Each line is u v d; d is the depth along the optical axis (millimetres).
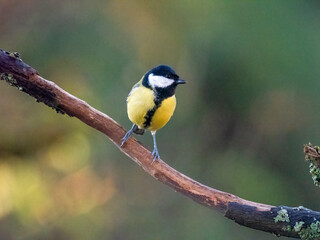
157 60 12570
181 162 12836
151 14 12766
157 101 7352
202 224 12414
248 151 13031
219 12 12352
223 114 13000
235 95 12711
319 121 12398
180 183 6531
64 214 13297
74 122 13281
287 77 12148
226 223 12359
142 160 6777
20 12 12773
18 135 13305
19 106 13195
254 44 12195
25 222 13172
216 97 12836
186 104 12852
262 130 12938
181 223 12586
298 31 12117
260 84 12383
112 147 13266
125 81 12359
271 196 12594
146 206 12984
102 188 13367
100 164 13430
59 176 13641
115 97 12250
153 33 12688
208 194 6281
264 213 5848
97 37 12609
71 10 12750
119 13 12789
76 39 12609
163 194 13062
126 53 12531
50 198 13445
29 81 6387
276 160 12914
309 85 12102
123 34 12633
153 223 12750
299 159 12688
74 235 12977
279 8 12195
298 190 12703
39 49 12562
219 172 12898
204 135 13086
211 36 12352
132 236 12727
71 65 12523
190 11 12539
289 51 12086
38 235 13008
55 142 13539
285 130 12773
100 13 12750
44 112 13195
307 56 12047
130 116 7637
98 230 12922
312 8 12391
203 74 12648
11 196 13391
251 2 12281
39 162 13680
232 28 12281
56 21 12703
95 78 12398
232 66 12414
